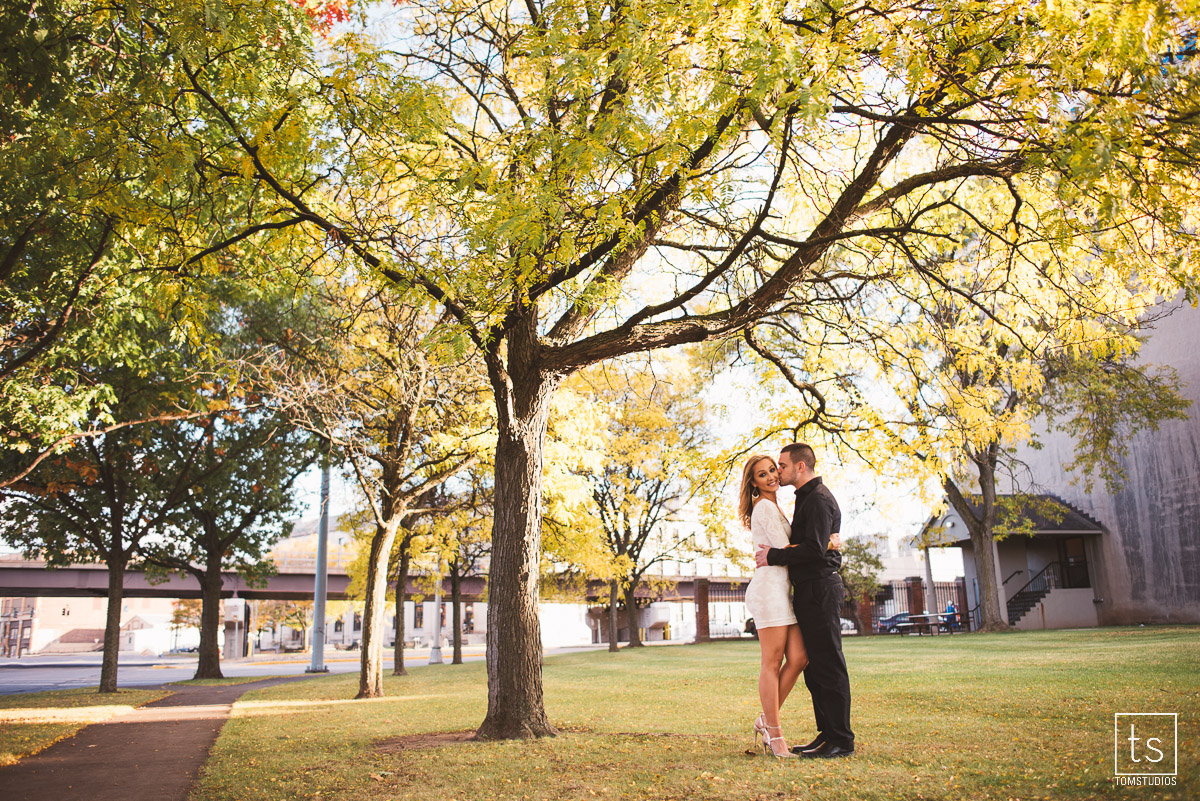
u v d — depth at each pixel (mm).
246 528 25938
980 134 5910
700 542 29438
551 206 5203
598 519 19219
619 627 66438
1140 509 26297
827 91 4680
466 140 8625
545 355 7352
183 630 81125
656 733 6414
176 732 9617
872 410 8508
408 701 12023
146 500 20172
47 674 35844
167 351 15406
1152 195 4637
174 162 5555
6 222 7348
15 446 11109
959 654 14328
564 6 5414
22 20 5930
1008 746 4609
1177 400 21234
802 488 4785
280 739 7961
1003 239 6148
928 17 5145
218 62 5969
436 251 6355
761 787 3820
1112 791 3244
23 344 10711
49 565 21969
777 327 9250
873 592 33969
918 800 3383
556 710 8875
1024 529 24078
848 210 6316
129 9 5555
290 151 6043
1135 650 11891
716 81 4926
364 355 13625
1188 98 4316
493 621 7035
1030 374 7891
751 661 18016
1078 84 4270
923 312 7863
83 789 5918
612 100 5617
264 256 7809
